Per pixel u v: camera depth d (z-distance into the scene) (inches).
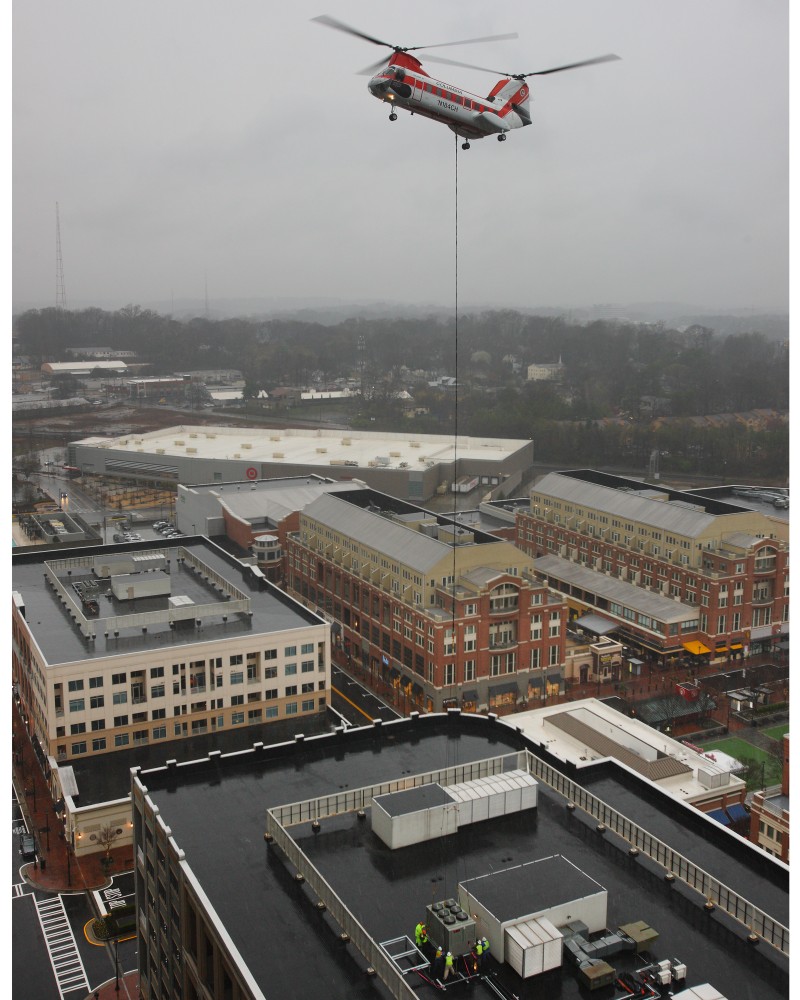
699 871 2423.7
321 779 3048.7
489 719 3400.6
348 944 2247.8
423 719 3405.5
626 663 6353.3
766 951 2209.6
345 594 6668.3
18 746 5123.0
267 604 5442.9
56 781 4392.2
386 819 2623.0
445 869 2534.5
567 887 2299.5
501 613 5649.6
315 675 5059.1
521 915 2198.6
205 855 2608.3
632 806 2861.7
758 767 4886.8
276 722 4955.7
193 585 5767.7
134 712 4628.4
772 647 6737.2
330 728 4921.3
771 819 3900.1
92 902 3895.2
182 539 6633.9
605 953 2175.2
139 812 2987.2
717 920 2319.1
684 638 6545.3
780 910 2359.7
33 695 4923.7
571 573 7564.0
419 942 2229.3
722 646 6550.2
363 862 2564.0
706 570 6648.6
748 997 2064.5
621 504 7529.5
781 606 6756.9
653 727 5447.8
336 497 7372.1
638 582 7229.3
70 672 4443.9
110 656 4542.3
